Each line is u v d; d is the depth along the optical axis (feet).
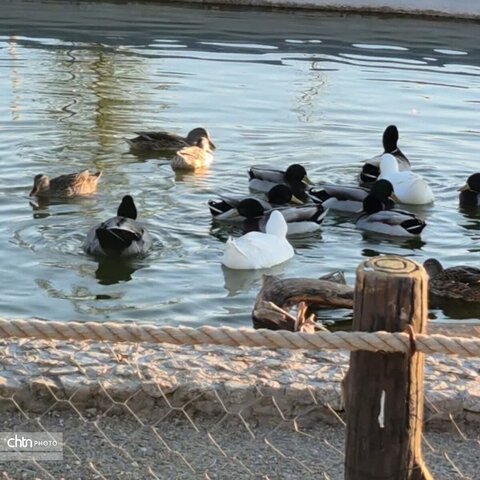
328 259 46.78
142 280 42.55
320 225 51.44
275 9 123.34
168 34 102.22
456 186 58.39
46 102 71.72
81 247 46.01
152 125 67.51
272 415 27.07
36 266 43.50
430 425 26.89
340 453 25.62
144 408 27.22
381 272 19.17
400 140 66.49
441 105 75.92
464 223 52.47
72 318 38.22
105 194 53.98
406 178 55.98
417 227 50.11
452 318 41.04
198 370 28.02
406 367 19.45
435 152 64.28
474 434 26.86
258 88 79.20
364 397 19.72
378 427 19.77
